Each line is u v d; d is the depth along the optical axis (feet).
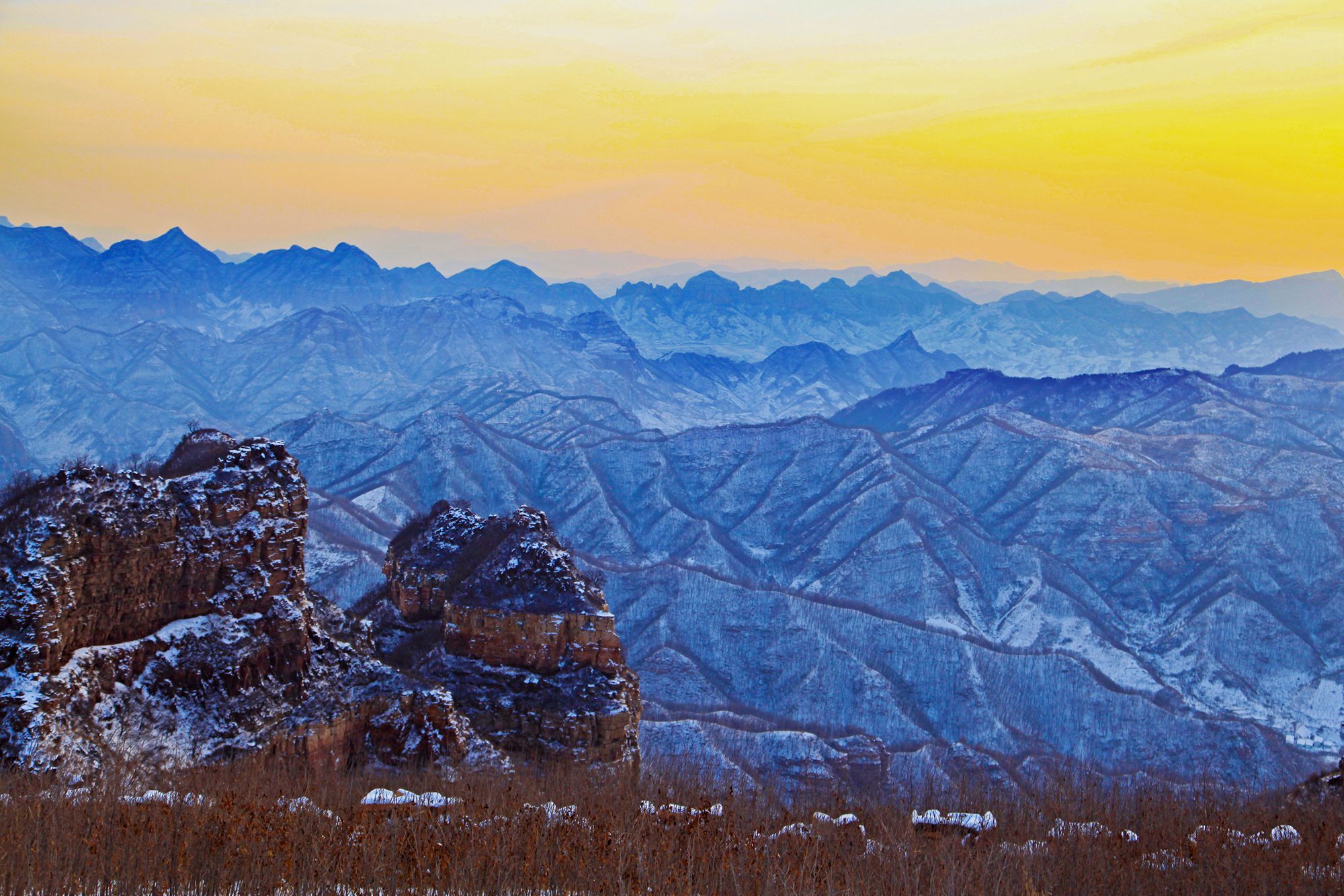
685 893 162.71
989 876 179.22
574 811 198.39
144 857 156.76
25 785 181.16
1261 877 183.11
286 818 174.60
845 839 196.85
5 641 198.70
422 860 164.96
